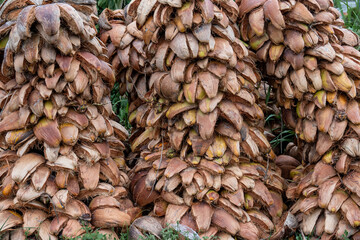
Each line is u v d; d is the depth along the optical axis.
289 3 4.02
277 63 4.23
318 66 4.15
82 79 3.99
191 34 3.96
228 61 4.03
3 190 4.09
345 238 4.06
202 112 4.09
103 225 4.13
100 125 4.14
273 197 4.42
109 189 4.24
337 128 4.14
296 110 4.33
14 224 4.05
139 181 4.44
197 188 4.16
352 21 6.66
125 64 4.62
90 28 4.07
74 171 4.13
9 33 4.02
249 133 4.31
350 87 4.11
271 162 4.60
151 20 4.04
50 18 3.74
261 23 4.06
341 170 4.16
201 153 4.16
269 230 4.27
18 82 4.02
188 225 4.15
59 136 4.00
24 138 4.05
